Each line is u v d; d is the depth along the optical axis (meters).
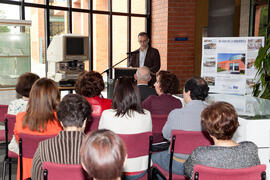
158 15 7.44
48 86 2.06
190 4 7.18
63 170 1.48
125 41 7.68
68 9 6.60
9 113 2.73
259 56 3.57
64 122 1.71
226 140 1.63
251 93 3.71
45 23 6.21
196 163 1.59
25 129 2.08
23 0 5.67
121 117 2.15
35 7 5.94
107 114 2.18
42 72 6.25
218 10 5.29
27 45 4.70
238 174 1.46
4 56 4.49
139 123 2.17
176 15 7.15
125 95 2.16
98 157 0.94
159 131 2.70
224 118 1.58
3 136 3.08
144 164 2.18
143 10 7.77
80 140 1.60
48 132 2.06
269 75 3.70
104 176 0.95
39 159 1.61
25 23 4.57
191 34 7.30
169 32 7.15
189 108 2.29
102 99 2.81
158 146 2.60
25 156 2.06
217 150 1.57
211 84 3.91
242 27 7.34
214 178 1.48
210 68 3.90
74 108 1.71
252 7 7.02
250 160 1.57
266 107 2.77
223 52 3.80
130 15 7.60
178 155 2.21
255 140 2.38
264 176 1.49
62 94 6.89
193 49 7.36
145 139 2.11
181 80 7.35
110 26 7.36
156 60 5.86
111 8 7.31
